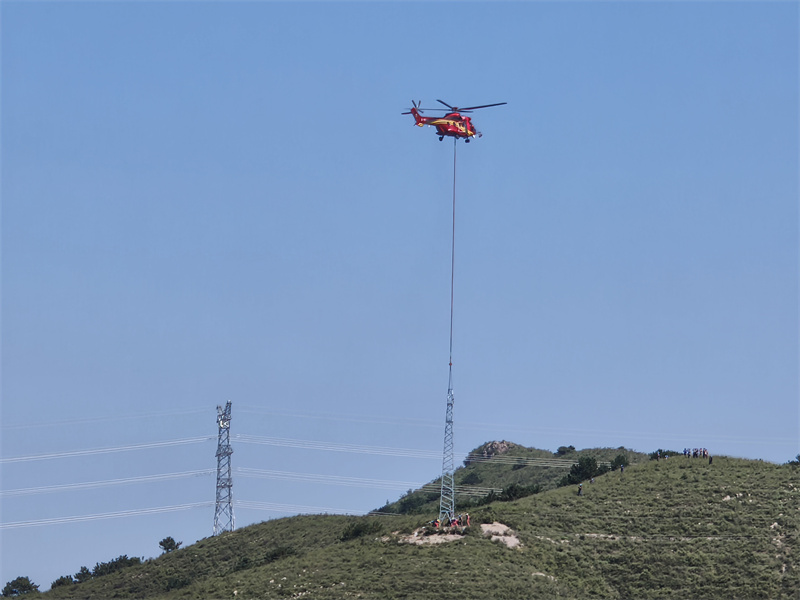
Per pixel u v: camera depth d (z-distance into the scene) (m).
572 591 160.50
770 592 158.75
